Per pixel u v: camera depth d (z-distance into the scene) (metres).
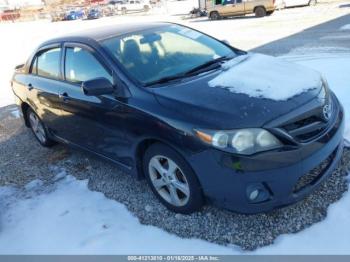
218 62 3.81
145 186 3.90
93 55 3.79
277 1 21.75
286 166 2.69
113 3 47.31
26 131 6.34
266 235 2.95
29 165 4.90
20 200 4.07
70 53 4.18
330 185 3.40
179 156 3.02
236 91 3.04
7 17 52.47
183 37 4.18
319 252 2.72
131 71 3.50
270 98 2.91
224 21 21.73
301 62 7.69
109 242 3.18
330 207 3.12
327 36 10.56
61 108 4.32
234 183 2.73
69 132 4.46
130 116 3.30
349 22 12.85
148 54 3.75
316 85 3.20
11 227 3.63
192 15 28.77
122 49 3.74
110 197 3.81
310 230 2.93
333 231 2.88
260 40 11.81
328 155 2.96
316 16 16.45
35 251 3.23
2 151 5.59
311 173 3.03
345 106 4.96
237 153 2.66
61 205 3.83
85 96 3.85
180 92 3.15
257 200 2.77
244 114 2.75
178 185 3.18
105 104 3.56
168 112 3.00
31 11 56.44
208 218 3.22
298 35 11.62
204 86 3.20
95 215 3.57
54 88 4.40
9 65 14.48
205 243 2.98
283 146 2.70
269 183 2.70
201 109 2.89
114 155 3.81
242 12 22.31
